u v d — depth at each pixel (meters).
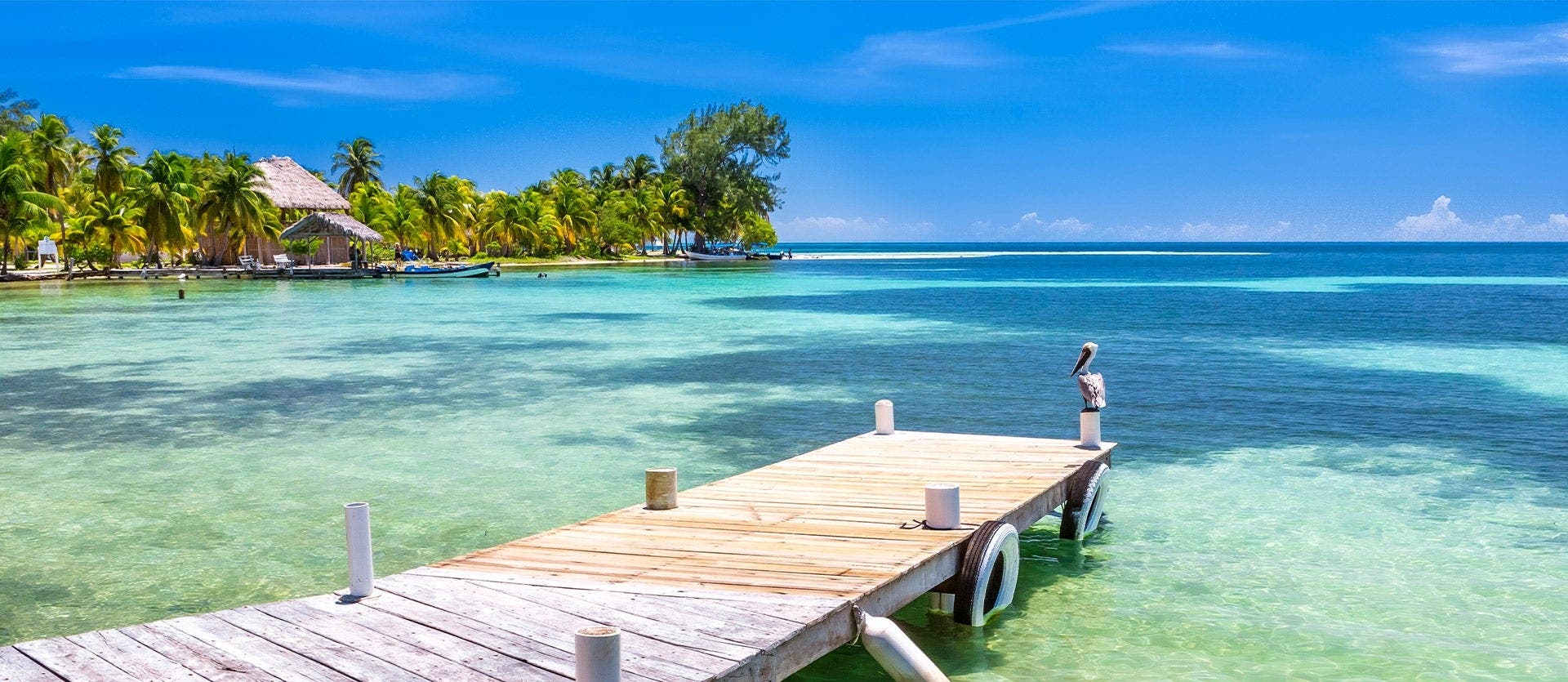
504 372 22.86
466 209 104.62
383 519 10.95
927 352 26.55
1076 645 7.56
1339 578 8.95
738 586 6.75
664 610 6.30
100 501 11.60
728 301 50.00
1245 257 174.75
